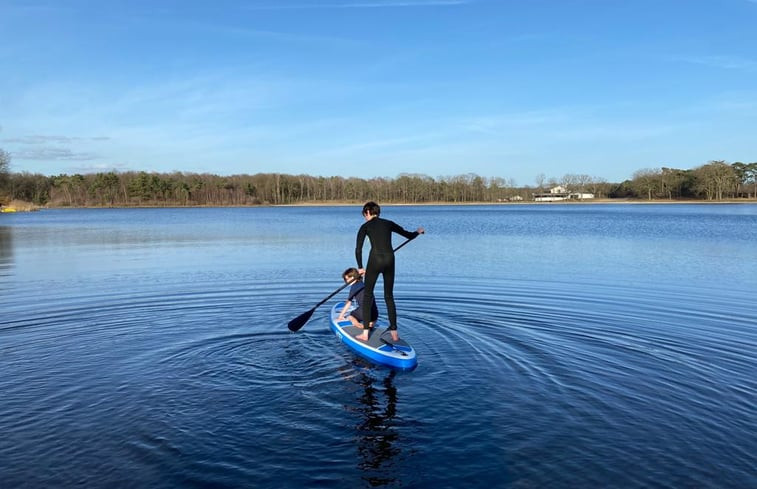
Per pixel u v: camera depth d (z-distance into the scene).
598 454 4.22
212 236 27.14
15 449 4.29
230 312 9.16
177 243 23.05
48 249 20.38
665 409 5.07
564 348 7.04
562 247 20.88
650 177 111.56
